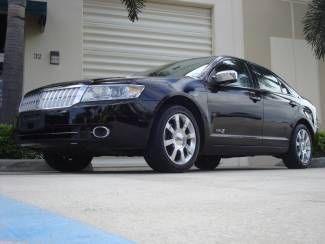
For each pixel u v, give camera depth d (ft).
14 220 7.53
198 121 18.60
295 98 24.31
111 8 36.99
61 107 17.12
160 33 38.68
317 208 8.90
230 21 41.14
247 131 20.51
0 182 13.50
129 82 16.93
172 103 17.75
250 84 21.36
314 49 43.62
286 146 23.00
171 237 6.49
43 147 17.98
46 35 34.60
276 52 42.78
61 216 7.93
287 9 43.52
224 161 38.34
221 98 19.36
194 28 40.11
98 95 16.76
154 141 17.02
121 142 16.51
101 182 13.44
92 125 16.48
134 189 11.72
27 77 33.91
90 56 36.17
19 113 18.80
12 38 25.54
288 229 7.04
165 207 8.96
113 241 6.14
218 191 11.40
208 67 19.79
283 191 11.50
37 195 10.54
